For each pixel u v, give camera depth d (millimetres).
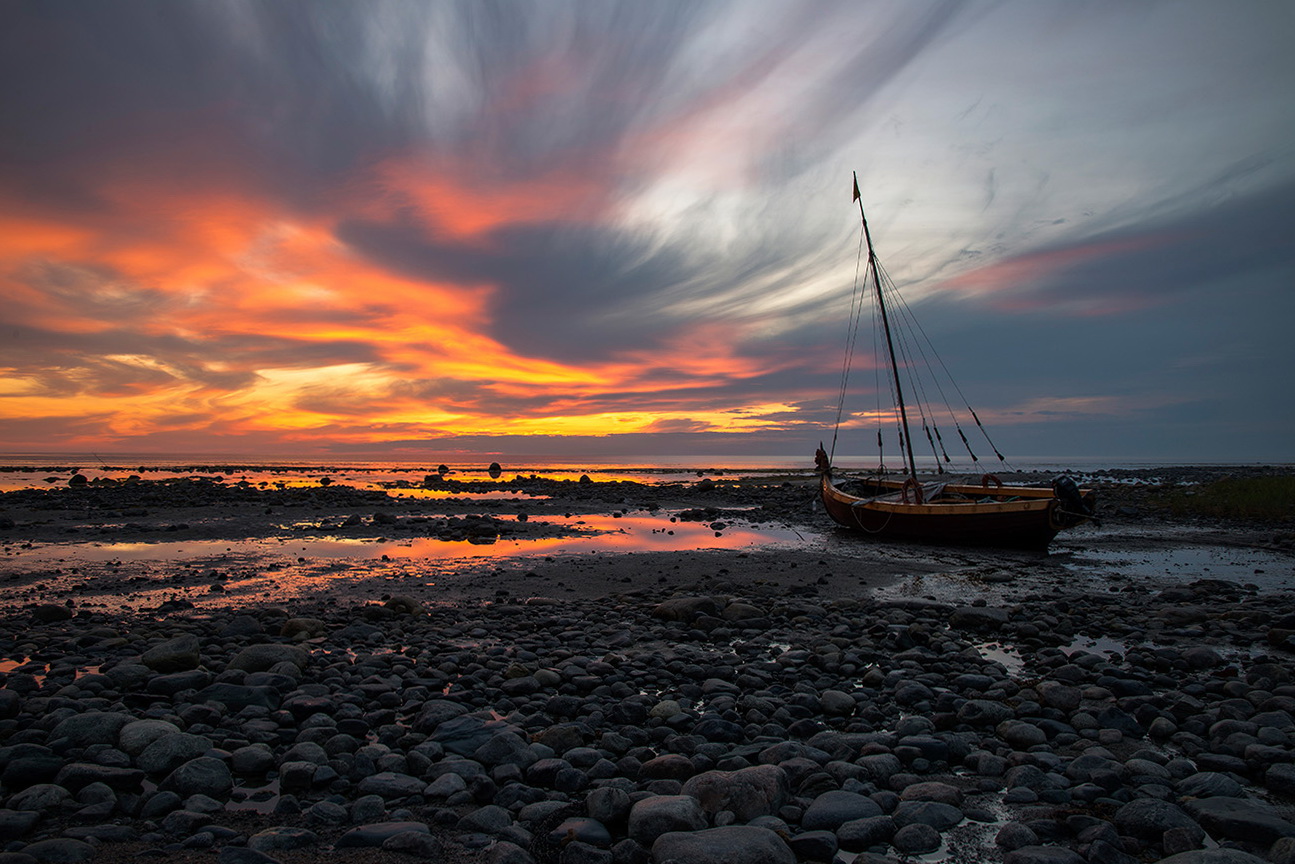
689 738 6750
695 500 42781
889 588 15977
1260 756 6156
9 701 7043
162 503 34688
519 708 7832
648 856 4676
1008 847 4895
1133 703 7906
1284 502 29938
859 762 6219
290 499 38594
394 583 16094
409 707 7734
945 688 8773
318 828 5094
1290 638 10625
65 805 5223
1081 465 149875
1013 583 16578
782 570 18094
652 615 12781
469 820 5129
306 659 9156
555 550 21922
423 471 91812
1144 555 21203
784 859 4520
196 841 4762
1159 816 5062
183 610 13156
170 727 6316
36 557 19547
